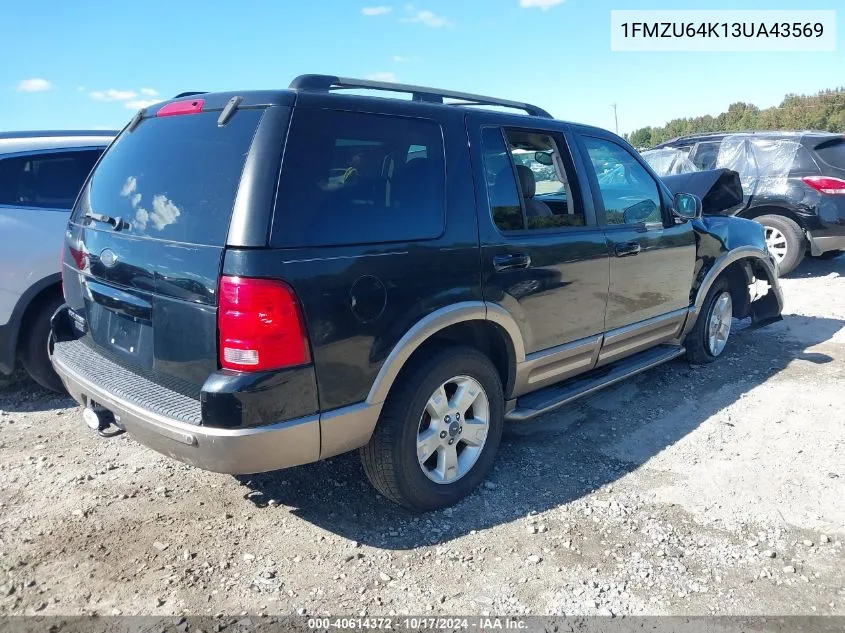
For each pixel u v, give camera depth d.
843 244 8.56
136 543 2.96
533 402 3.78
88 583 2.68
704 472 3.63
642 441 4.05
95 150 4.97
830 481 3.51
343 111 2.79
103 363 3.11
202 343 2.52
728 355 5.71
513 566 2.81
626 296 4.17
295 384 2.52
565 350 3.77
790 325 6.66
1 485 3.47
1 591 2.62
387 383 2.82
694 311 4.96
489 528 3.10
